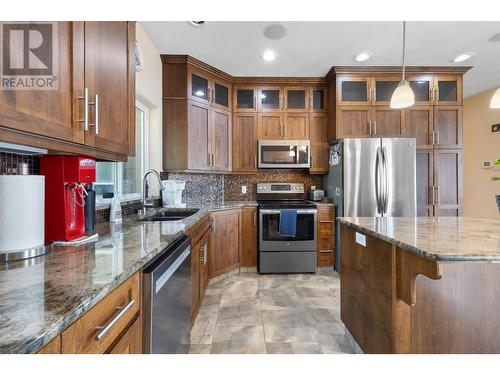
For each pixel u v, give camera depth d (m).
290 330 1.96
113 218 1.73
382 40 2.62
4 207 0.90
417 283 1.37
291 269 3.21
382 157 3.09
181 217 2.38
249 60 3.03
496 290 1.40
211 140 3.22
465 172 4.59
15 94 0.74
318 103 3.62
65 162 1.15
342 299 1.92
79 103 1.00
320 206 3.29
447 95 3.36
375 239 1.46
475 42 2.67
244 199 3.87
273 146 3.51
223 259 3.01
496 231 1.40
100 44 1.16
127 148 1.42
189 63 2.95
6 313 0.55
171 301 1.20
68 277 0.75
